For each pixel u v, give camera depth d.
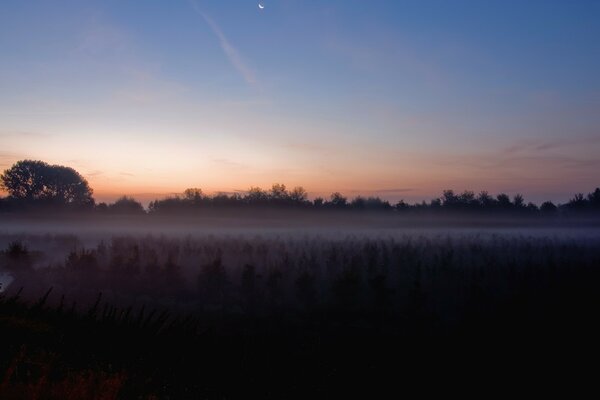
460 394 11.06
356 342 14.92
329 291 20.83
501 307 17.44
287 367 9.92
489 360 13.30
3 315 9.73
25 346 7.91
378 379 11.41
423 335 15.74
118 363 8.02
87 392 6.82
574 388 11.38
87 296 22.30
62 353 8.07
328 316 17.97
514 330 15.53
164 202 97.44
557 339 14.55
